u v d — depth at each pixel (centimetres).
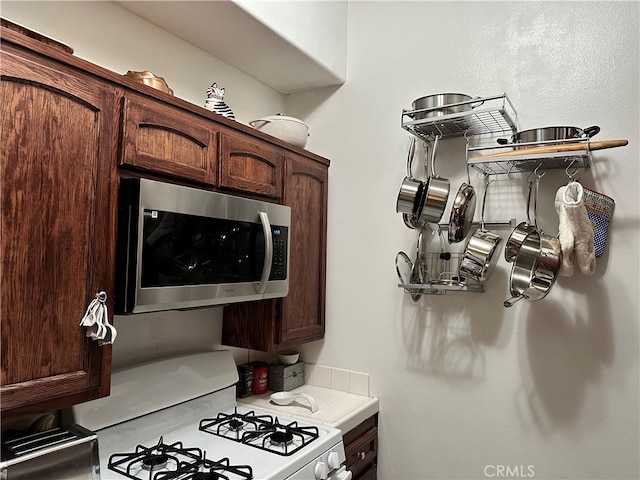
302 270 203
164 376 162
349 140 221
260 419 169
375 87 216
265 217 163
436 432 192
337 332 218
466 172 192
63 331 109
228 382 187
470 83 193
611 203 162
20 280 101
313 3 200
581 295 167
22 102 102
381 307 208
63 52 111
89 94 115
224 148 157
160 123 134
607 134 165
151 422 156
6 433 126
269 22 173
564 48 175
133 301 121
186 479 123
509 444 178
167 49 177
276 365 218
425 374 196
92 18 151
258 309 193
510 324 179
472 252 167
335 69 214
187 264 137
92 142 117
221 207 149
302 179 203
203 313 193
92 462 117
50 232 107
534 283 154
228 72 205
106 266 120
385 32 215
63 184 110
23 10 133
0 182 98
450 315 192
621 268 161
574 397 167
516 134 167
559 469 169
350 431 184
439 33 202
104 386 119
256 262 165
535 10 182
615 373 161
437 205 177
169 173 137
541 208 176
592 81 169
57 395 108
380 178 212
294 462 136
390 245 207
